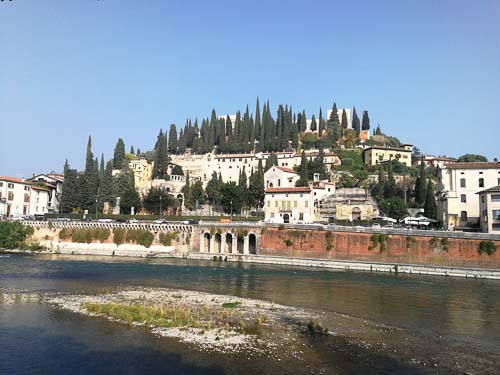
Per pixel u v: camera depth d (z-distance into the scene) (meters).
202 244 114.25
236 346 36.47
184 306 51.31
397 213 142.12
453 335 41.50
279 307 52.59
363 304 55.09
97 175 173.00
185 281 71.81
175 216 146.62
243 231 108.88
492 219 98.31
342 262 91.81
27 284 65.88
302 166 177.88
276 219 128.75
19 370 31.67
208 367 31.94
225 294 60.88
